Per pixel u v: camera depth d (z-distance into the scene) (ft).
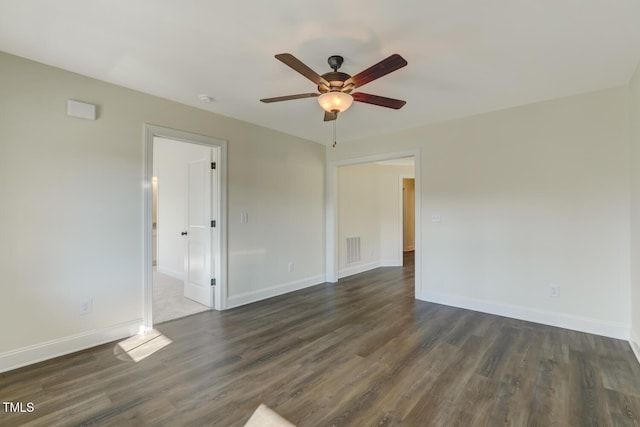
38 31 6.50
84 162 8.55
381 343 8.98
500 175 11.32
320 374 7.27
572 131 9.98
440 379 7.05
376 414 5.84
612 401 6.22
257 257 13.33
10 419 5.63
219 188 11.93
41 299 7.88
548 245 10.43
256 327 10.25
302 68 6.29
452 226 12.48
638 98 7.98
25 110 7.63
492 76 8.58
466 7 5.70
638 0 5.49
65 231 8.25
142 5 5.66
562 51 7.28
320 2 5.57
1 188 7.34
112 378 7.05
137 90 9.52
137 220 9.57
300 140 15.42
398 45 6.98
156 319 10.96
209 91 9.64
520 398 6.33
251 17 6.02
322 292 14.76
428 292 13.21
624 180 9.19
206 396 6.38
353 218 19.60
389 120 12.53
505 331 9.87
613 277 9.37
